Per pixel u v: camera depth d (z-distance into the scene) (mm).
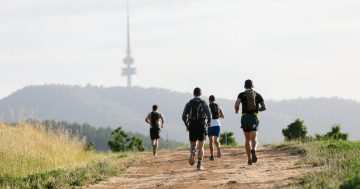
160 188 19906
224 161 28641
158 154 39531
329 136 45750
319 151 26234
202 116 24578
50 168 30047
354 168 18875
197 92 24828
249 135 23656
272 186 17891
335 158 22344
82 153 39125
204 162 28656
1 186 23094
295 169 21812
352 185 15000
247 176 20969
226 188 18516
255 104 23391
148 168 28078
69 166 30047
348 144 29062
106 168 26641
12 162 30062
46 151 34875
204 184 19891
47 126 39906
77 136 40219
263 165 24516
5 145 33000
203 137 24688
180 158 33250
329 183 16109
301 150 29500
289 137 48281
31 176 24953
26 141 35250
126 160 32594
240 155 32031
